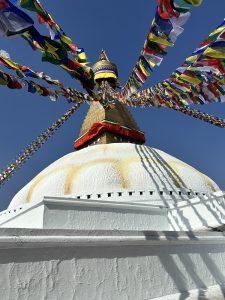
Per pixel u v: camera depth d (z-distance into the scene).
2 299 3.83
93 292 4.69
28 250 4.28
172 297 5.45
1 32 3.49
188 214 10.33
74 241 4.71
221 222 9.15
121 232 5.39
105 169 12.41
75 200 9.25
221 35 4.05
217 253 7.03
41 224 8.44
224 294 5.73
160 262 5.80
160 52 4.76
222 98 5.18
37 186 12.66
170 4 3.59
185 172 13.42
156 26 4.17
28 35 3.95
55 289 4.33
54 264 4.46
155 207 10.91
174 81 5.24
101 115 17.30
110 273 5.01
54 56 4.36
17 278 4.05
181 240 6.25
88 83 5.28
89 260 4.86
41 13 3.70
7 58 4.54
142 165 12.91
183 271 6.06
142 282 5.33
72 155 15.01
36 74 4.95
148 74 5.51
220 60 4.43
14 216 10.39
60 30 4.14
